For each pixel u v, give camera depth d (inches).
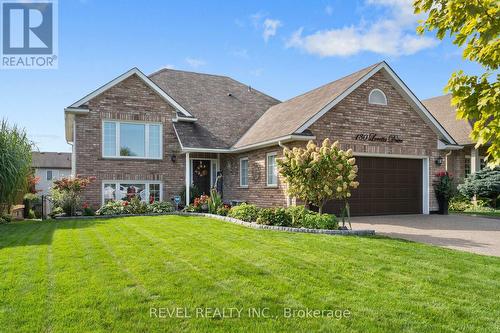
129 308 178.1
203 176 753.6
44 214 687.7
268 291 203.9
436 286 217.5
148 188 687.1
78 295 193.6
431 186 654.5
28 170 550.3
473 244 350.3
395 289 211.3
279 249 304.2
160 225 440.5
